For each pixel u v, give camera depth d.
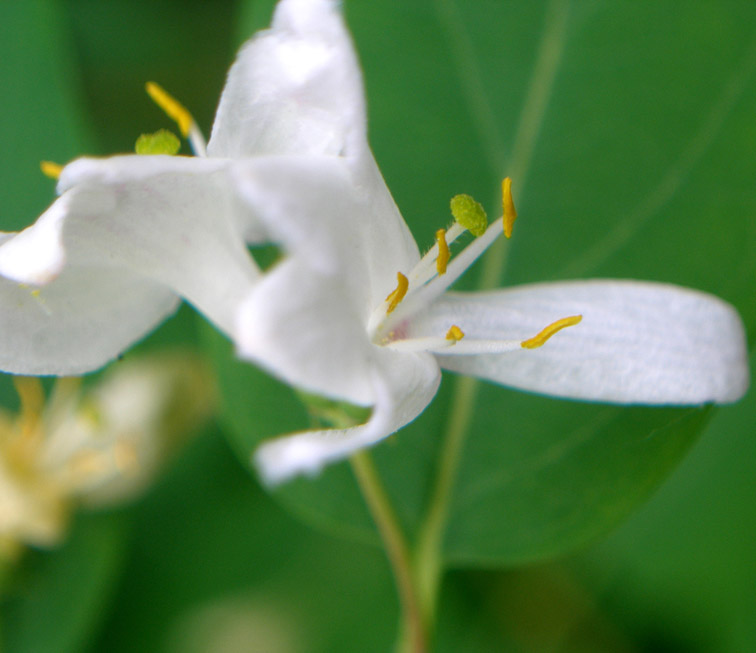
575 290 0.10
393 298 0.09
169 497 0.12
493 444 0.11
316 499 0.11
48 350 0.10
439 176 0.11
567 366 0.10
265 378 0.11
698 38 0.11
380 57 0.11
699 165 0.11
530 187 0.11
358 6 0.11
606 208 0.11
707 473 0.12
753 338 0.10
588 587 0.12
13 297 0.09
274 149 0.09
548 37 0.11
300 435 0.09
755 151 0.11
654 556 0.12
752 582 0.12
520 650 0.12
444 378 0.11
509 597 0.12
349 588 0.12
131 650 0.12
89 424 0.12
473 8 0.11
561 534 0.11
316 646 0.12
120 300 0.10
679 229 0.11
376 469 0.11
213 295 0.09
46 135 0.12
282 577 0.12
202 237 0.09
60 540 0.12
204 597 0.12
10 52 0.12
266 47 0.09
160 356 0.12
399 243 0.09
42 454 0.12
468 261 0.10
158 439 0.12
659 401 0.10
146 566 0.12
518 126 0.11
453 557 0.11
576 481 0.10
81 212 0.09
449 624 0.12
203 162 0.09
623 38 0.11
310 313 0.09
